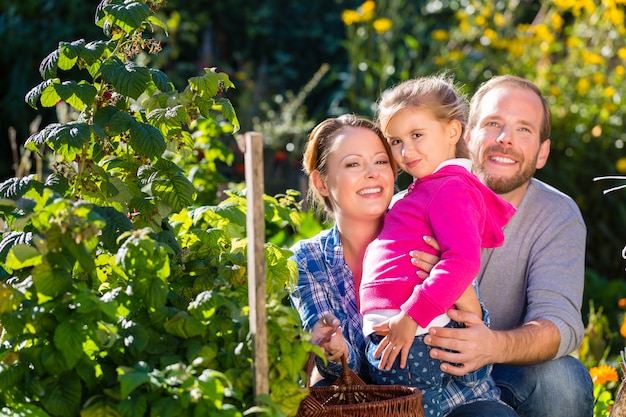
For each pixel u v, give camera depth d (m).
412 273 2.80
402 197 3.01
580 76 7.89
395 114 2.96
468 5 8.73
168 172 2.99
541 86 7.79
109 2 2.97
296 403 2.43
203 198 4.56
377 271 2.87
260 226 2.31
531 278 3.30
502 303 3.38
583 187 7.62
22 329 2.42
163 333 2.54
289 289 3.12
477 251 2.70
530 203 3.41
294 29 10.10
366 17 8.47
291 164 7.86
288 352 2.42
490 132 3.41
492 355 2.87
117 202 2.96
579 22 8.47
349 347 3.04
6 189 2.78
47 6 8.54
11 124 8.48
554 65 8.20
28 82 8.48
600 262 7.60
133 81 2.79
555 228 3.35
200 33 9.80
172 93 2.98
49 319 2.43
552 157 7.62
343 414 2.50
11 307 2.41
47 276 2.40
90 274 2.82
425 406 2.83
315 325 2.88
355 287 3.18
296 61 10.10
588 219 7.60
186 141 3.21
